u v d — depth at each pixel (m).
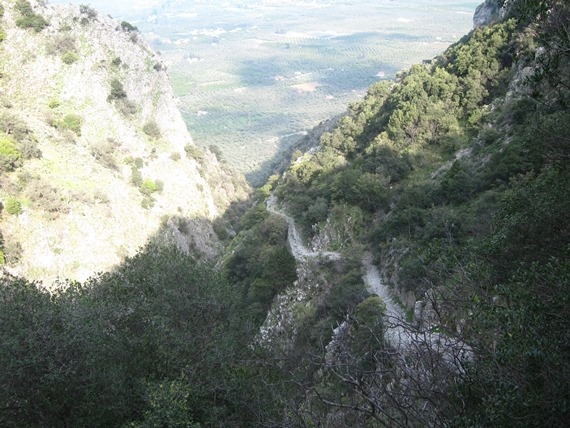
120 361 17.05
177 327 19.53
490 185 35.59
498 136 41.56
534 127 16.66
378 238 42.56
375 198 46.94
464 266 13.13
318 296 39.09
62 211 50.84
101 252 51.94
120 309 19.30
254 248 51.81
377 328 16.56
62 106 68.69
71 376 14.80
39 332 14.88
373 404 8.65
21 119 59.03
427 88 54.59
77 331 15.43
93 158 64.19
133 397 16.05
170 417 14.34
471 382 8.27
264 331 38.97
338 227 47.69
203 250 71.25
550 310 8.39
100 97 73.38
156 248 24.19
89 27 79.31
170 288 20.42
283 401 13.24
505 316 8.75
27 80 68.50
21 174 50.25
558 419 6.72
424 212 38.03
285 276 43.19
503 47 49.78
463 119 49.72
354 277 38.69
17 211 46.78
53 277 46.00
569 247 10.08
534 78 12.07
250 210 76.25
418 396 8.70
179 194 76.19
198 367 17.42
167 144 82.69
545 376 7.00
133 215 61.72
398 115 53.88
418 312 24.09
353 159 61.59
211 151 123.94
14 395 14.40
